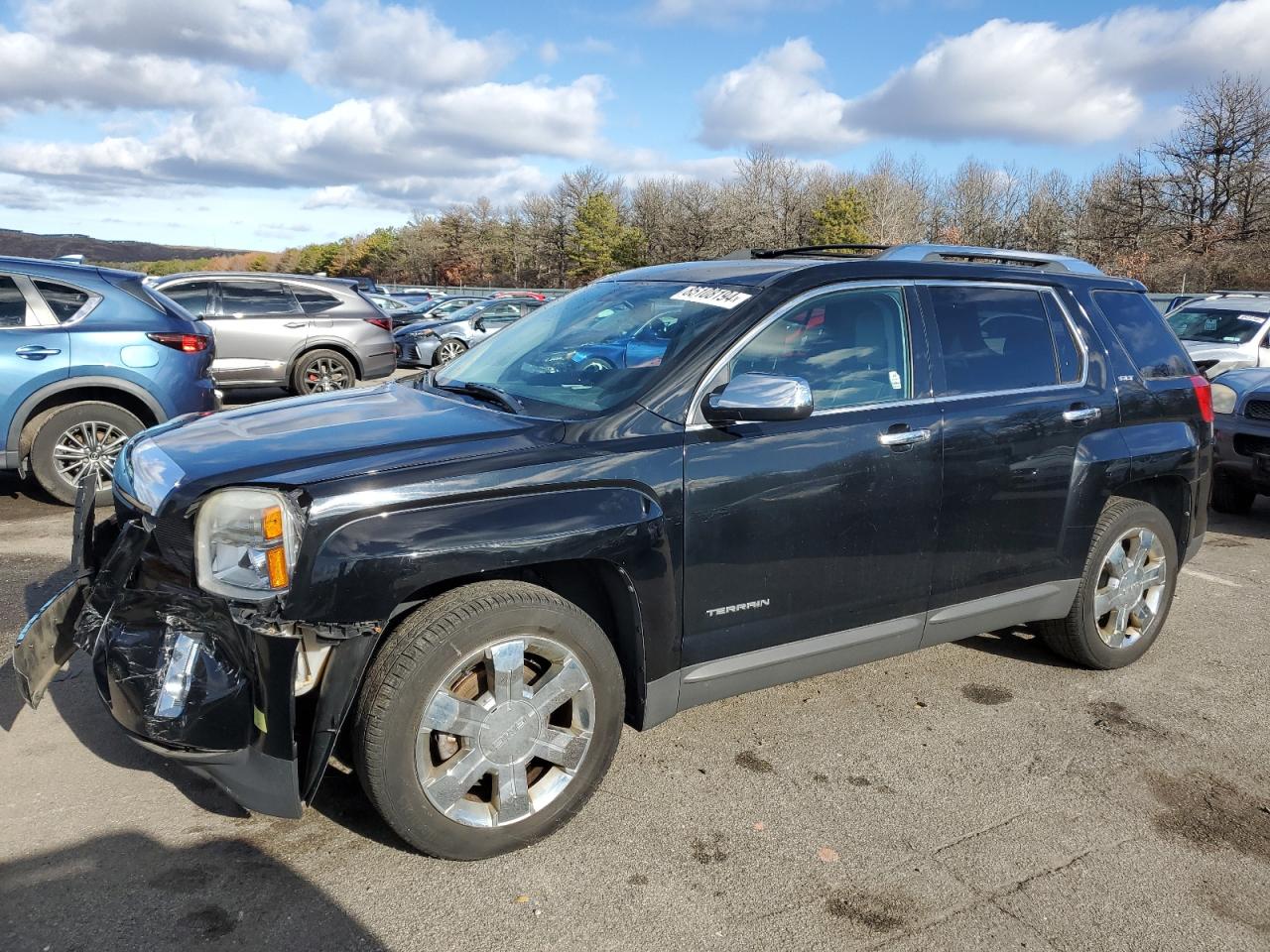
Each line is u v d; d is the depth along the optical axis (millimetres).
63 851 2734
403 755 2561
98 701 3670
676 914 2570
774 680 3332
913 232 69750
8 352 6328
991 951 2477
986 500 3664
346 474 2539
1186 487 4430
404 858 2770
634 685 3039
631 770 3338
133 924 2445
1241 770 3486
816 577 3289
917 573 3543
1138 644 4371
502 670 2674
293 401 3541
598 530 2754
